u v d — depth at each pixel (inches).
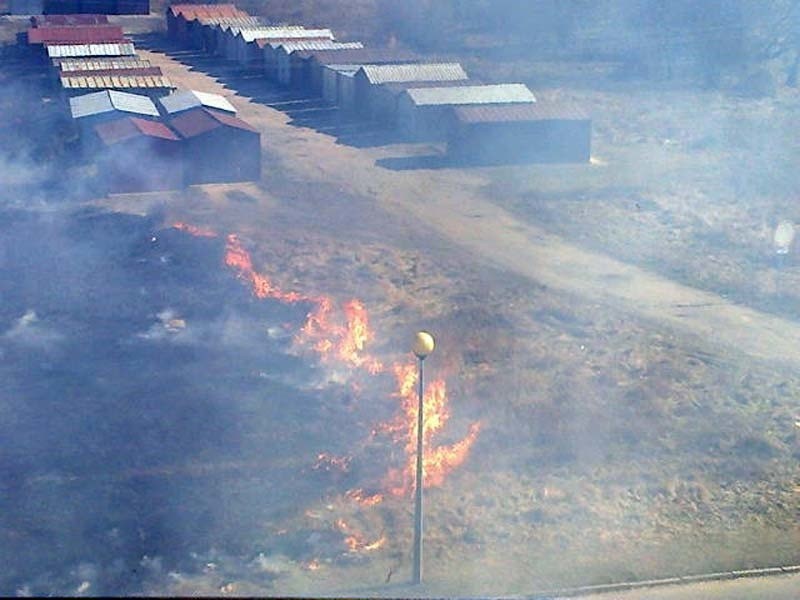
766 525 892.0
